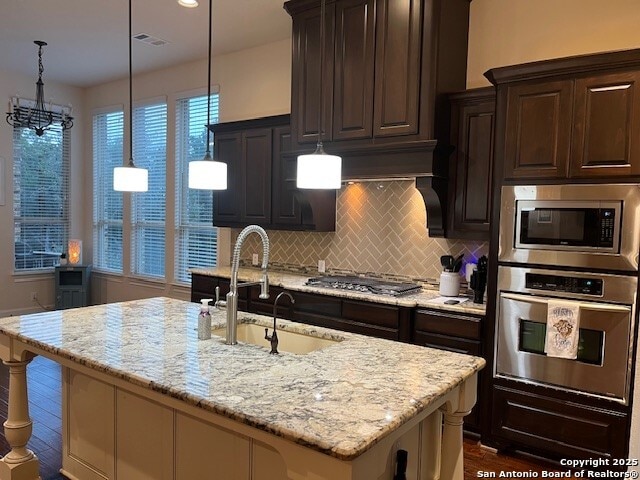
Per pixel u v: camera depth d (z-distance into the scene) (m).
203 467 1.99
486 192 3.37
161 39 4.78
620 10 3.13
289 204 4.42
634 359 2.60
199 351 2.04
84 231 6.96
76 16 4.23
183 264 5.84
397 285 3.87
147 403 2.18
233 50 5.11
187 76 5.62
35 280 6.47
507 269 2.99
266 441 1.42
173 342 2.16
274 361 1.93
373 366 1.90
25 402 2.52
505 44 3.56
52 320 2.55
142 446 2.22
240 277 4.45
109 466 2.40
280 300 4.08
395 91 3.50
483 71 3.65
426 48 3.36
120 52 5.20
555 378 2.83
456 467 1.95
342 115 3.77
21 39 4.82
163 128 5.94
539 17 3.42
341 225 4.45
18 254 6.33
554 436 2.85
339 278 4.27
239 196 4.80
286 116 4.35
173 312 2.76
